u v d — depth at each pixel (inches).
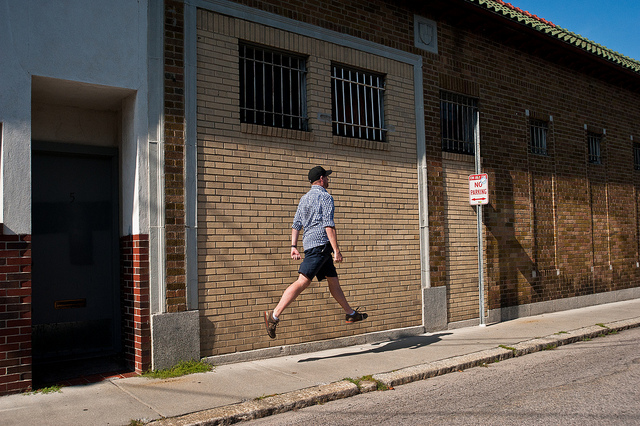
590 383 210.1
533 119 421.7
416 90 331.3
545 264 413.7
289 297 230.8
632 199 518.9
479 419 166.6
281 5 270.1
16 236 191.2
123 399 183.6
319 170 244.5
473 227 359.6
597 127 481.4
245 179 251.0
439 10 346.3
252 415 171.3
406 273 314.7
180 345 224.7
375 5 314.7
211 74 243.4
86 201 243.0
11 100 192.5
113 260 244.4
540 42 406.0
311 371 224.2
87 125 241.9
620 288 491.8
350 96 302.2
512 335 311.1
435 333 321.7
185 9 236.5
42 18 201.0
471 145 370.9
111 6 217.2
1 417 164.6
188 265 229.9
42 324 230.1
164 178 226.4
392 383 212.2
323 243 232.7
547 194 422.9
